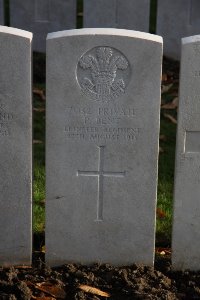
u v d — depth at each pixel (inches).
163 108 175.5
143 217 115.3
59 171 113.7
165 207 135.6
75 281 112.9
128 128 112.1
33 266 117.6
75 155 113.0
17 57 109.3
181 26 202.4
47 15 203.9
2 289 111.1
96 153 113.1
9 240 116.2
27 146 112.5
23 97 110.6
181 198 114.7
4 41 108.7
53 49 109.3
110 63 109.9
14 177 113.7
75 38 108.9
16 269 116.0
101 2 200.2
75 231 116.1
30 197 114.7
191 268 117.6
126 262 117.3
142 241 116.3
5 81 110.0
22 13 204.2
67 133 112.2
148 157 113.0
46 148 112.7
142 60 109.7
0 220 115.3
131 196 114.7
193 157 112.9
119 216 115.5
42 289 111.1
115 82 110.6
